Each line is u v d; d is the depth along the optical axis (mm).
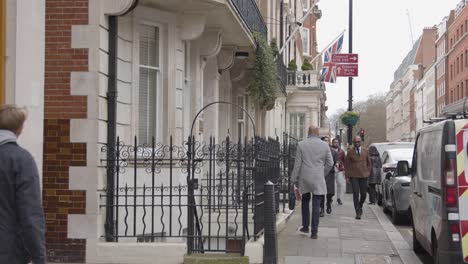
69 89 9836
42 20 8703
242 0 15273
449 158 8500
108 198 9984
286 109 37938
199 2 11703
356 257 10758
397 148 21391
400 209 15430
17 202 5055
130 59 11211
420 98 123312
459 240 8352
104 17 9984
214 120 16125
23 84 8258
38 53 8602
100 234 9906
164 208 11414
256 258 9766
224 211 12617
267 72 18875
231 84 19641
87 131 9773
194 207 10305
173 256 9805
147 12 11570
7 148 5129
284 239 12328
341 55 28531
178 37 12273
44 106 9836
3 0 8156
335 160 18328
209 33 14102
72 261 9820
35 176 5121
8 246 5055
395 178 16078
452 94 87688
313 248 11477
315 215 12398
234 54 16938
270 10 27500
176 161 11812
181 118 12367
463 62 79812
